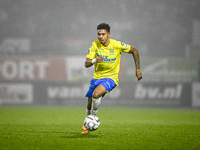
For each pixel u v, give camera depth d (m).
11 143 15.31
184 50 88.81
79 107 66.31
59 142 15.69
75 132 21.83
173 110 60.91
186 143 16.03
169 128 25.92
